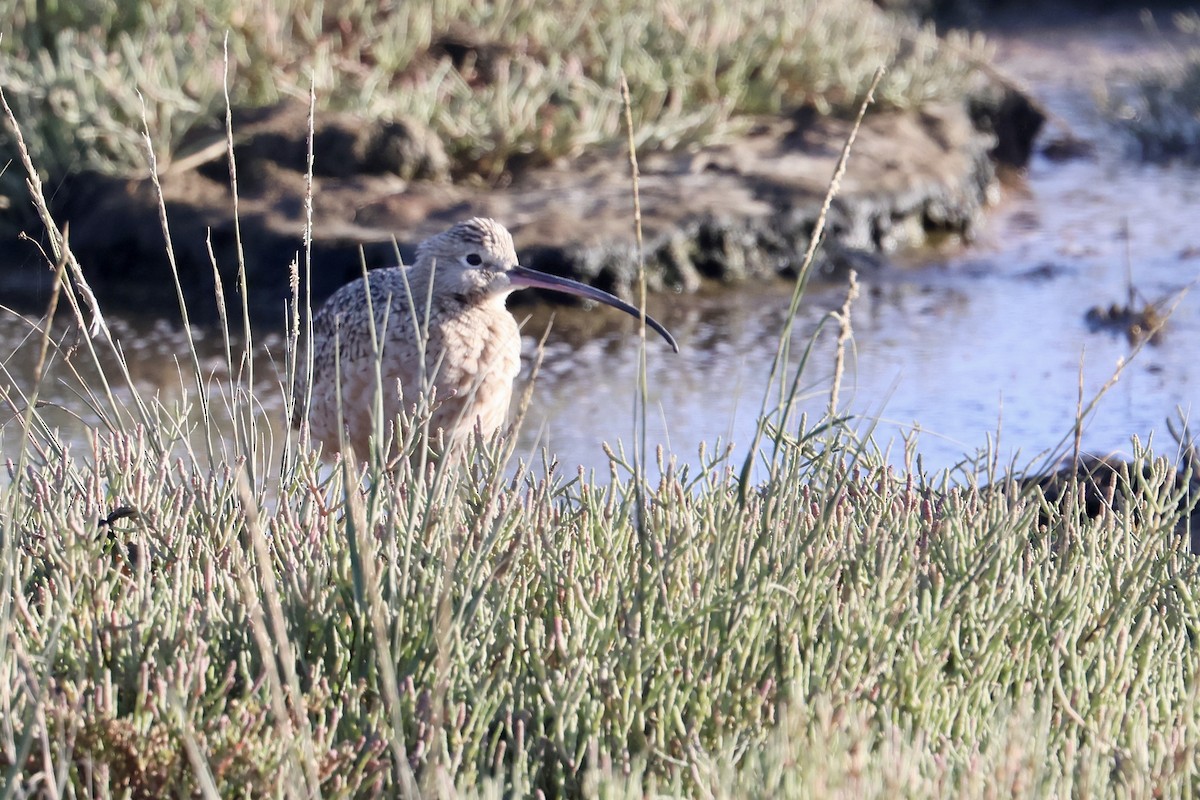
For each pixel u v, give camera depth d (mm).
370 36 20438
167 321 16188
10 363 14188
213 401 13211
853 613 6914
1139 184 24000
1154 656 7195
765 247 18719
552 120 19891
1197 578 8094
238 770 5762
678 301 17516
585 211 18312
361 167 18453
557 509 8242
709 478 8695
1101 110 27562
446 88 19984
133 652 6324
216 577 7254
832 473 7859
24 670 5789
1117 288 17906
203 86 18641
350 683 6344
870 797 5410
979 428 12797
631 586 7195
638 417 13141
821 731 5734
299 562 7168
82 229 17734
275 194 17875
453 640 6418
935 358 15156
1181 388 13953
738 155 20828
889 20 29422
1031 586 7637
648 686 6625
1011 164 24797
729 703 6438
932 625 6918
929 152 21734
